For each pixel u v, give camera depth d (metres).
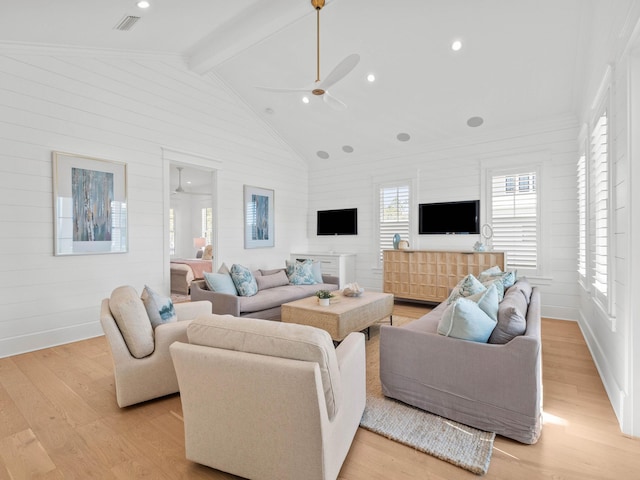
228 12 3.76
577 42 3.56
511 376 1.96
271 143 6.57
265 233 6.41
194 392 1.64
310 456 1.43
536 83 4.27
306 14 3.62
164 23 3.71
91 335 4.00
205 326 1.65
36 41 3.53
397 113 5.35
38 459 1.83
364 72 4.64
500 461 1.80
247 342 1.53
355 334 2.20
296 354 1.44
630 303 2.04
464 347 2.11
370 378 2.83
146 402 2.45
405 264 5.74
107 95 4.18
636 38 1.95
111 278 4.20
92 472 1.72
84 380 2.81
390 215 6.33
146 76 4.59
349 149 6.57
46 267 3.67
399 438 1.97
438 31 3.80
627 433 2.04
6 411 2.31
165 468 1.76
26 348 3.51
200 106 5.27
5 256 3.39
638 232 2.04
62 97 3.79
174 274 7.14
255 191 6.20
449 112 5.09
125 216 4.33
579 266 4.43
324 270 6.56
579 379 2.79
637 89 2.03
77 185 3.89
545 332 4.09
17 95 3.47
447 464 1.78
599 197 3.11
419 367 2.28
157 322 2.58
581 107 4.20
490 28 3.65
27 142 3.53
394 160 6.27
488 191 5.31
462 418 2.12
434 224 5.79
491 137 5.29
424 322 2.76
